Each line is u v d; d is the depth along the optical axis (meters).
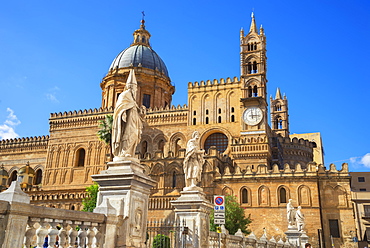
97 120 82.25
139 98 87.25
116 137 12.46
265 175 59.78
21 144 91.56
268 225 57.28
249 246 24.42
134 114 12.88
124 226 11.26
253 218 58.19
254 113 70.19
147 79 89.56
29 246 8.40
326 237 55.88
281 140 79.00
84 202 55.09
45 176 81.88
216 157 62.84
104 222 10.73
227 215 49.53
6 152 92.50
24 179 80.75
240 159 67.25
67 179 80.12
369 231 74.19
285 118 102.88
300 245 36.56
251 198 59.25
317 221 55.78
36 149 89.88
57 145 83.88
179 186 62.81
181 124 76.44
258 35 75.00
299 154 79.44
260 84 71.44
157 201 60.28
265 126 69.25
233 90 74.62
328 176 58.06
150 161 66.19
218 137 73.69
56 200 68.19
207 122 74.44
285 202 57.97
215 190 60.94
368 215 75.75
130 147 12.62
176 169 63.84
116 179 11.64
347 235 55.12
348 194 56.97
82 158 82.25
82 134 82.56
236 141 69.19
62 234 9.42
